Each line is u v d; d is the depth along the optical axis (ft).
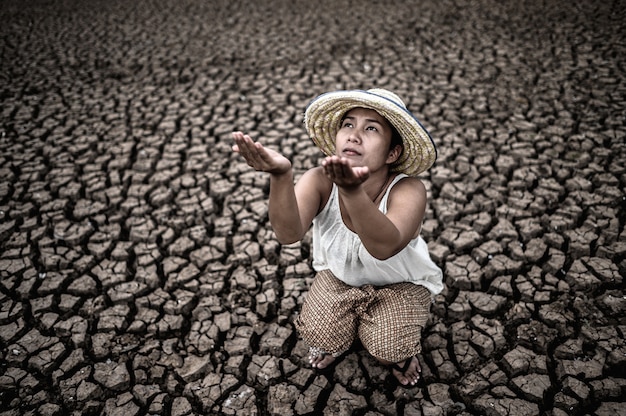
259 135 11.97
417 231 5.37
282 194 4.45
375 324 5.45
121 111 13.41
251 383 6.26
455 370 6.18
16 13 23.41
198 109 13.44
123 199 9.73
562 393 5.80
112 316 7.18
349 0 24.02
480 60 15.38
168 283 7.80
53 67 16.55
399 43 17.53
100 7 24.68
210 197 9.78
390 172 5.35
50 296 7.50
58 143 11.76
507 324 6.81
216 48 18.24
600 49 15.16
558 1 20.33
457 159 10.40
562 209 8.72
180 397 6.08
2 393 6.14
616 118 11.35
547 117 11.67
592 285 7.20
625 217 8.45
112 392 6.16
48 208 9.45
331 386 6.16
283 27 20.44
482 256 7.93
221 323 7.09
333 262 5.61
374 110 4.79
